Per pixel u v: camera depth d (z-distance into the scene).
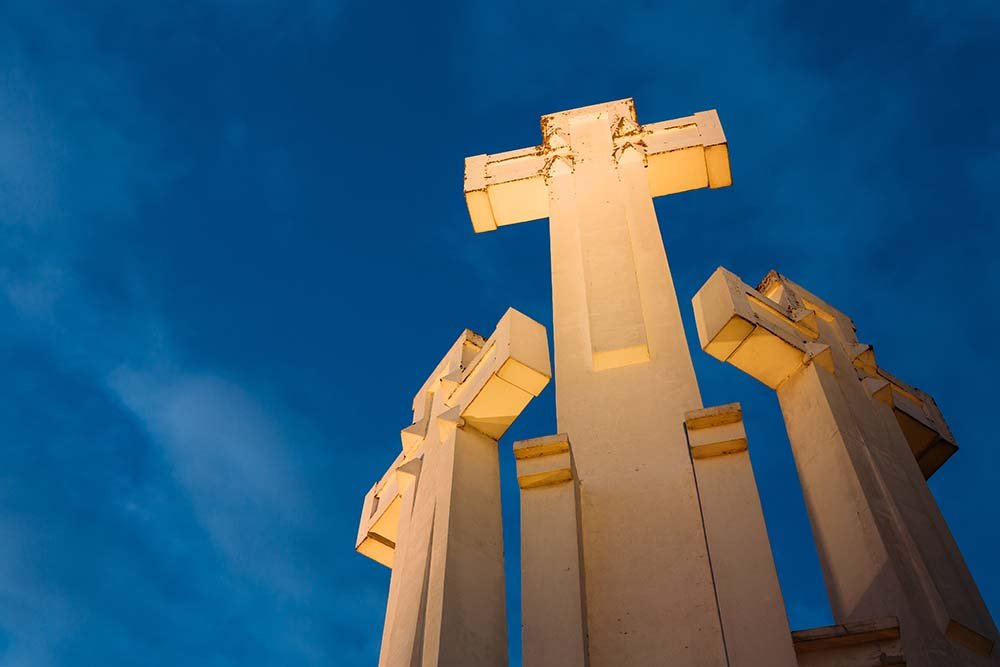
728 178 15.77
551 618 8.57
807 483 10.62
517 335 10.95
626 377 11.44
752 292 11.87
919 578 9.51
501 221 16.02
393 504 12.62
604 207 14.15
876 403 11.91
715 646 8.77
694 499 9.97
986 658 9.13
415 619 9.38
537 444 9.61
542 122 16.45
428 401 12.75
